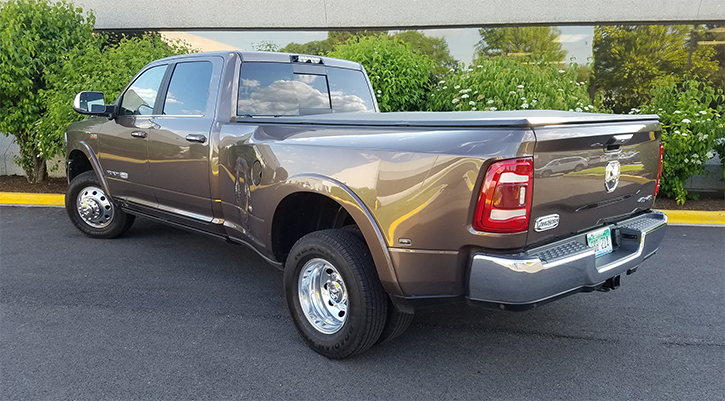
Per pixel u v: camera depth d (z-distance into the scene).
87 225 5.62
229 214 3.90
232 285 4.38
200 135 3.98
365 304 2.88
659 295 4.20
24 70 7.59
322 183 3.00
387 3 9.71
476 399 2.76
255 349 3.28
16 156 8.68
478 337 3.48
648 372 3.03
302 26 9.94
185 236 5.83
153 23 10.12
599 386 2.88
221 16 10.02
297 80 4.32
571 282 2.59
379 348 3.31
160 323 3.63
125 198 4.97
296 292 3.26
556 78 7.61
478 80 7.42
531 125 2.40
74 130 5.49
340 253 2.93
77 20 8.72
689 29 9.52
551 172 2.50
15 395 2.73
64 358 3.12
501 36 9.73
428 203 2.57
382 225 2.74
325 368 3.05
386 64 7.96
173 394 2.77
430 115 3.29
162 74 4.57
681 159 7.00
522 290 2.43
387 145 2.77
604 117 2.88
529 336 3.49
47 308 3.84
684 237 5.88
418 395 2.79
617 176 2.94
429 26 9.77
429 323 3.69
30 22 8.05
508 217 2.39
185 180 4.18
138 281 4.43
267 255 3.58
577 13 9.40
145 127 4.52
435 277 2.64
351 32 10.03
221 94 3.96
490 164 2.40
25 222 6.38
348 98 4.71
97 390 2.79
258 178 3.46
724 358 3.19
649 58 9.69
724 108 7.94
